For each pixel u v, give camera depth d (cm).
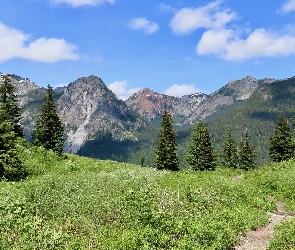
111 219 1669
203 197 2173
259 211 2108
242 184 2891
